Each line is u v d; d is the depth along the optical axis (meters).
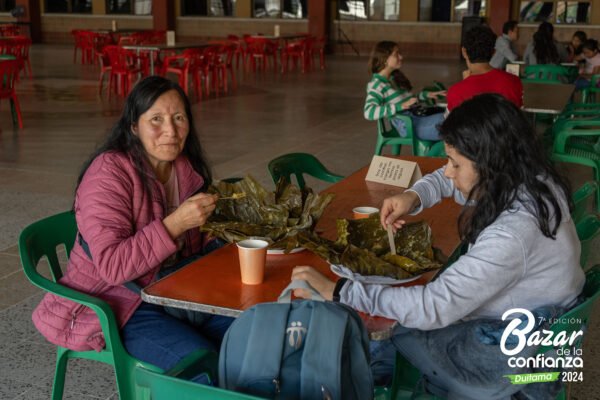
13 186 5.19
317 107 9.51
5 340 2.80
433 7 18.27
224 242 2.30
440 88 6.25
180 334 1.89
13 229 4.17
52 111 8.95
